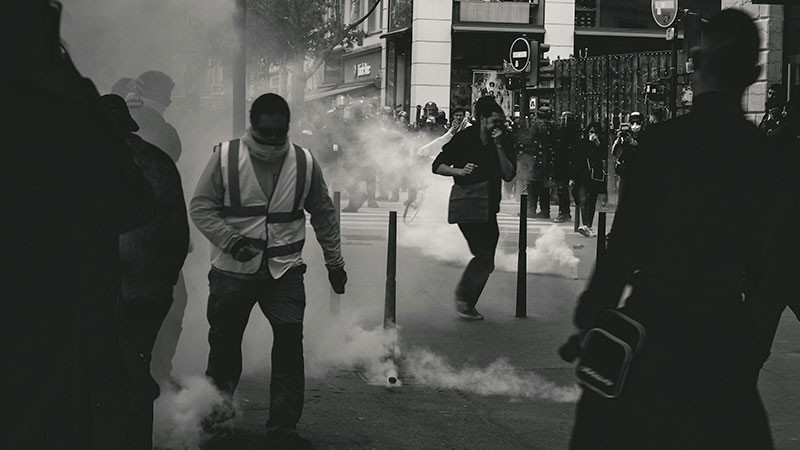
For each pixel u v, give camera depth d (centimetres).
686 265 331
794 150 354
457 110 2000
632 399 327
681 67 2736
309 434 597
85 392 276
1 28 251
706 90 348
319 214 571
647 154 339
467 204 964
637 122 2122
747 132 341
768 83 1925
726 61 342
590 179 1877
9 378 259
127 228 290
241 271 548
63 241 271
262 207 551
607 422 332
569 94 3094
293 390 554
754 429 327
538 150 2273
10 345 260
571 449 346
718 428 323
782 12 1916
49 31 258
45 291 266
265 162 551
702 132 339
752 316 336
